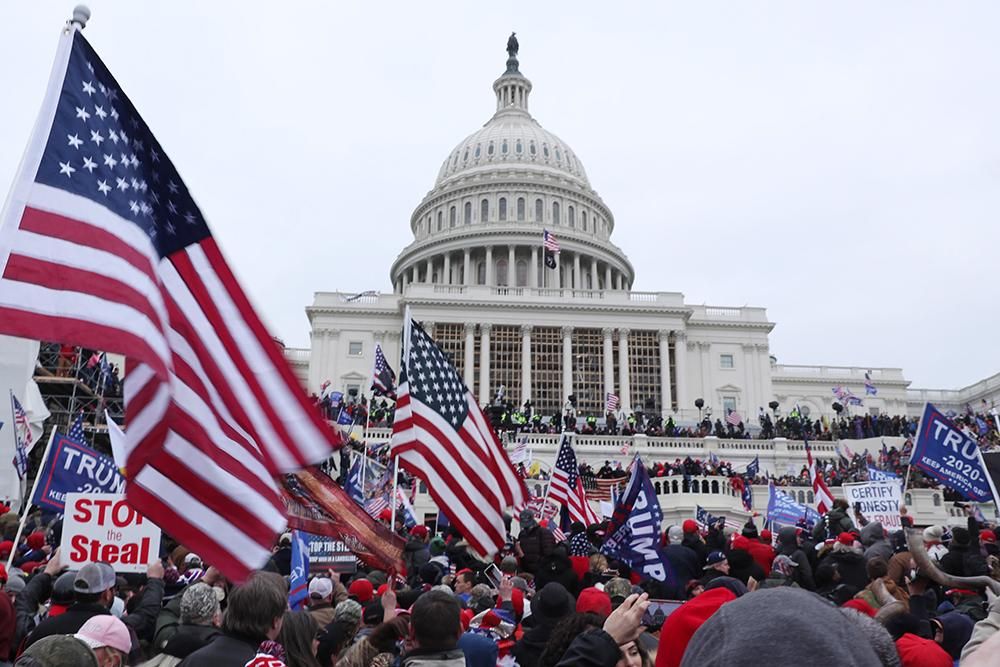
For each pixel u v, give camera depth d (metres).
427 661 5.59
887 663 3.56
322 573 10.95
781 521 24.69
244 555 5.27
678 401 82.44
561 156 126.12
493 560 13.82
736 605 2.24
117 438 12.38
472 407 12.02
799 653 2.02
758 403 85.06
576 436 60.09
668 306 84.25
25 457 20.27
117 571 9.28
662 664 4.23
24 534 15.77
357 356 83.38
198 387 5.54
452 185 120.56
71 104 5.44
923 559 9.22
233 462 5.48
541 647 7.15
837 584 10.70
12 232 5.06
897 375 107.69
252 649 5.03
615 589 8.20
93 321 5.06
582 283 111.69
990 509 45.16
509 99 136.25
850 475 52.16
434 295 85.06
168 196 5.79
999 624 3.52
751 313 88.31
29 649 4.64
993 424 61.94
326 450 5.86
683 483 48.19
